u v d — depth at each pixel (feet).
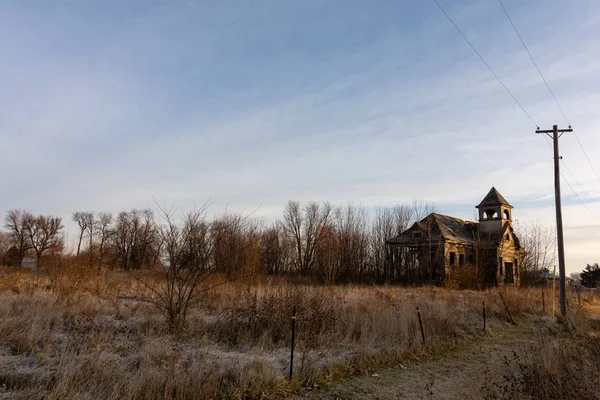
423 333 39.52
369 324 39.83
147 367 23.06
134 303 44.14
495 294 78.33
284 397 23.41
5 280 54.29
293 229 206.18
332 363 29.27
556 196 70.59
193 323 35.78
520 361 35.63
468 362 35.06
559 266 69.05
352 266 158.71
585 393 23.77
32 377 20.75
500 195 150.82
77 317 34.35
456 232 145.38
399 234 159.22
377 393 25.57
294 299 37.73
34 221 189.67
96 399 19.04
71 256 49.44
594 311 77.82
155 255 37.83
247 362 26.23
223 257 40.70
